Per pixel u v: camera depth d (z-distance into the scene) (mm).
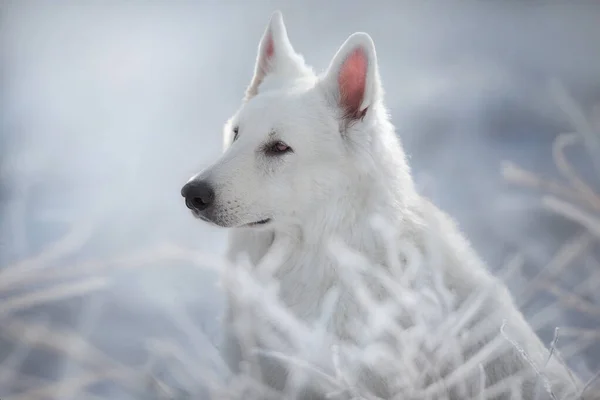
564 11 43938
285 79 6012
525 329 5312
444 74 30984
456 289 5082
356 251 5172
